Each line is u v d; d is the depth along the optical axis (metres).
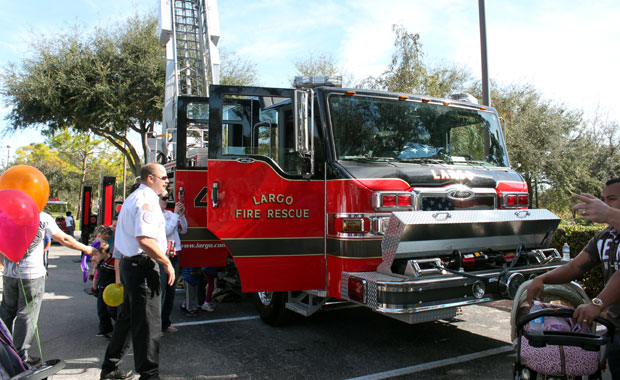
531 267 4.65
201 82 10.86
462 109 5.59
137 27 20.91
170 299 5.55
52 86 19.23
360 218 4.39
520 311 3.07
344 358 4.62
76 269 11.23
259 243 4.79
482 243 4.71
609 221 2.38
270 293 5.69
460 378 4.12
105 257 5.36
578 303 3.33
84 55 20.20
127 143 22.17
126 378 4.11
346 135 4.80
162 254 3.76
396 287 3.90
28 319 4.36
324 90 4.77
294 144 4.61
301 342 5.14
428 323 5.90
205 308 6.59
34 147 42.25
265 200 4.83
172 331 5.57
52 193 46.91
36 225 3.64
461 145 5.51
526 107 17.20
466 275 4.21
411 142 5.15
